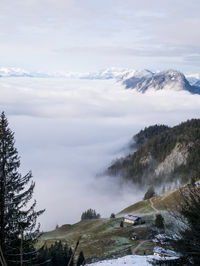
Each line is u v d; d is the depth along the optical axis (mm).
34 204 19969
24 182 19734
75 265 41250
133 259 28781
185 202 14016
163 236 14555
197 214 13133
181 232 13586
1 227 18172
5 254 16594
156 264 14148
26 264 19016
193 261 13023
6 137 18578
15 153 19328
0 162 18359
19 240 18781
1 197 18047
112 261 28656
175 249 13578
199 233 12883
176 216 14102
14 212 18703
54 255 43594
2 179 18328
